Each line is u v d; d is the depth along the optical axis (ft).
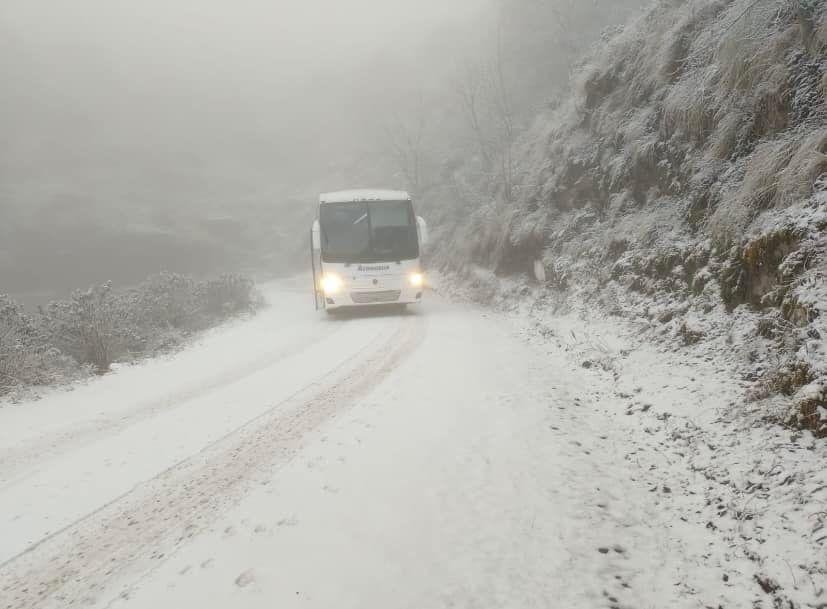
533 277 42.86
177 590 10.44
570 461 15.10
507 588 9.89
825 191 16.48
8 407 27.55
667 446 15.02
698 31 28.99
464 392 21.98
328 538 11.89
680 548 10.85
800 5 19.89
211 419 22.22
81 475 17.54
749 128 22.29
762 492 11.41
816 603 8.38
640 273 26.76
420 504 13.17
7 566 12.41
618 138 34.83
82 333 38.65
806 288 14.92
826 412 11.99
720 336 18.47
